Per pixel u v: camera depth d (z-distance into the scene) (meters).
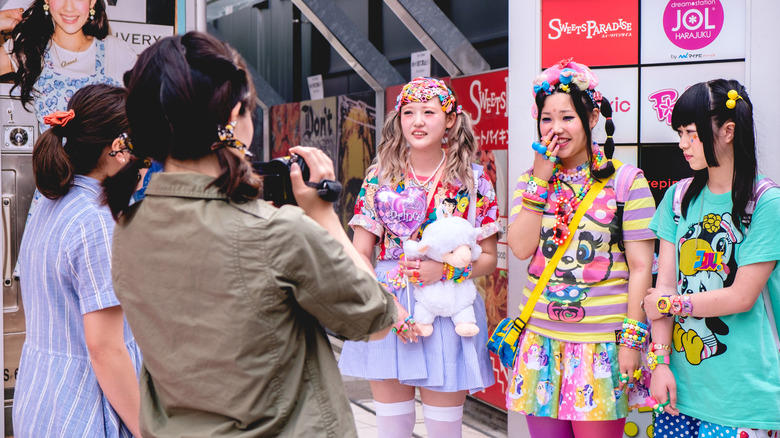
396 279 3.19
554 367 2.92
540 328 2.96
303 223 1.53
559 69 2.91
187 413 1.58
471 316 3.14
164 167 1.63
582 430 2.92
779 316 2.51
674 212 2.72
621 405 2.84
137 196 2.30
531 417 3.08
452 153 3.24
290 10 8.49
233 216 1.52
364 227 3.31
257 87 8.59
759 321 2.49
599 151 2.94
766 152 3.33
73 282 2.08
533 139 3.63
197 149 1.55
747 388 2.47
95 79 3.99
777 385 2.47
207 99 1.52
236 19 9.84
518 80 3.65
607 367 2.84
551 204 2.98
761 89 3.35
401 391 3.28
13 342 4.01
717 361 2.52
